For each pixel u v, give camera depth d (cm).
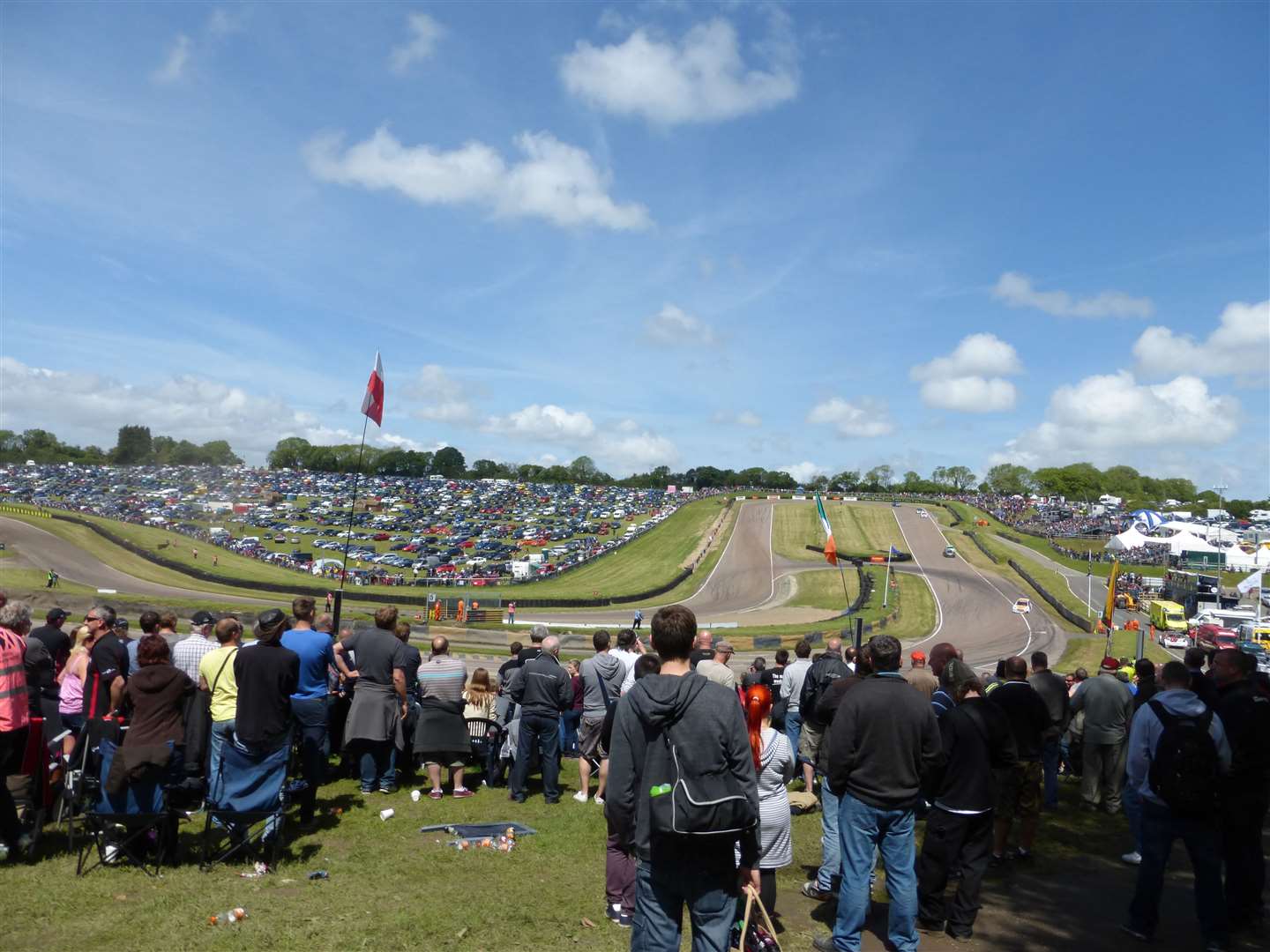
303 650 871
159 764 694
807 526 11750
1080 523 12719
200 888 677
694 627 436
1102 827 1010
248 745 725
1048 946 640
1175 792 622
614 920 628
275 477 16275
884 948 624
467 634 4225
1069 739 1388
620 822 430
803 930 654
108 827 718
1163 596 6662
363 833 861
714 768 405
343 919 619
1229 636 3831
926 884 662
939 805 656
